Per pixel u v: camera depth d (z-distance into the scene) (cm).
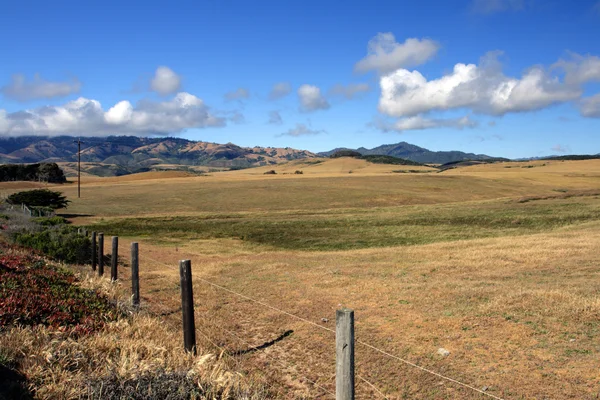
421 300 1159
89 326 739
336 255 2295
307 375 730
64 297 886
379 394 667
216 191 8200
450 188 8488
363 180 10206
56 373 528
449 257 1938
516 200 5500
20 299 762
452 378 708
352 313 440
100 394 483
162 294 1295
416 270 1652
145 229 4022
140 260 2081
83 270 1477
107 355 608
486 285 1318
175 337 803
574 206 4547
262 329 973
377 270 1681
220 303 1202
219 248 2997
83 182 13175
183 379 540
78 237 1852
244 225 4141
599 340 808
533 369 719
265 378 702
